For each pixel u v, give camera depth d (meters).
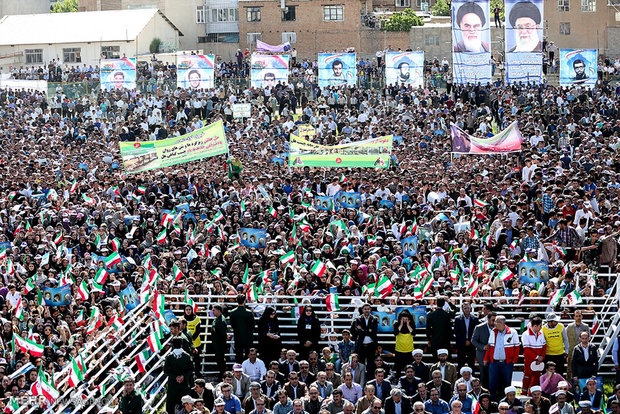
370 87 62.53
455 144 37.88
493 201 30.98
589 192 30.84
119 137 53.62
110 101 59.34
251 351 21.02
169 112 58.38
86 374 19.62
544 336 21.03
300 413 18.23
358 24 86.25
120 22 83.88
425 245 27.42
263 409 18.31
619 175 34.81
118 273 26.11
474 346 21.78
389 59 59.34
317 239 27.03
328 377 20.19
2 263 27.06
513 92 55.47
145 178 38.03
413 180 34.34
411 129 50.41
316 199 32.19
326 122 54.06
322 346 23.95
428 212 30.34
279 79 61.06
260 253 27.44
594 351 20.98
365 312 22.06
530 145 43.88
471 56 55.22
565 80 57.12
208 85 62.16
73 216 31.56
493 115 54.47
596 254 26.02
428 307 23.27
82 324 23.00
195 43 91.88
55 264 26.69
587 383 19.23
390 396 18.50
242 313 22.61
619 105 53.69
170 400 20.08
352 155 36.00
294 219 30.11
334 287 24.27
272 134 50.34
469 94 54.66
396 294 23.31
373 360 22.11
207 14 91.38
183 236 30.47
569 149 43.88
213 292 24.59
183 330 21.70
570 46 84.81
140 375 21.67
